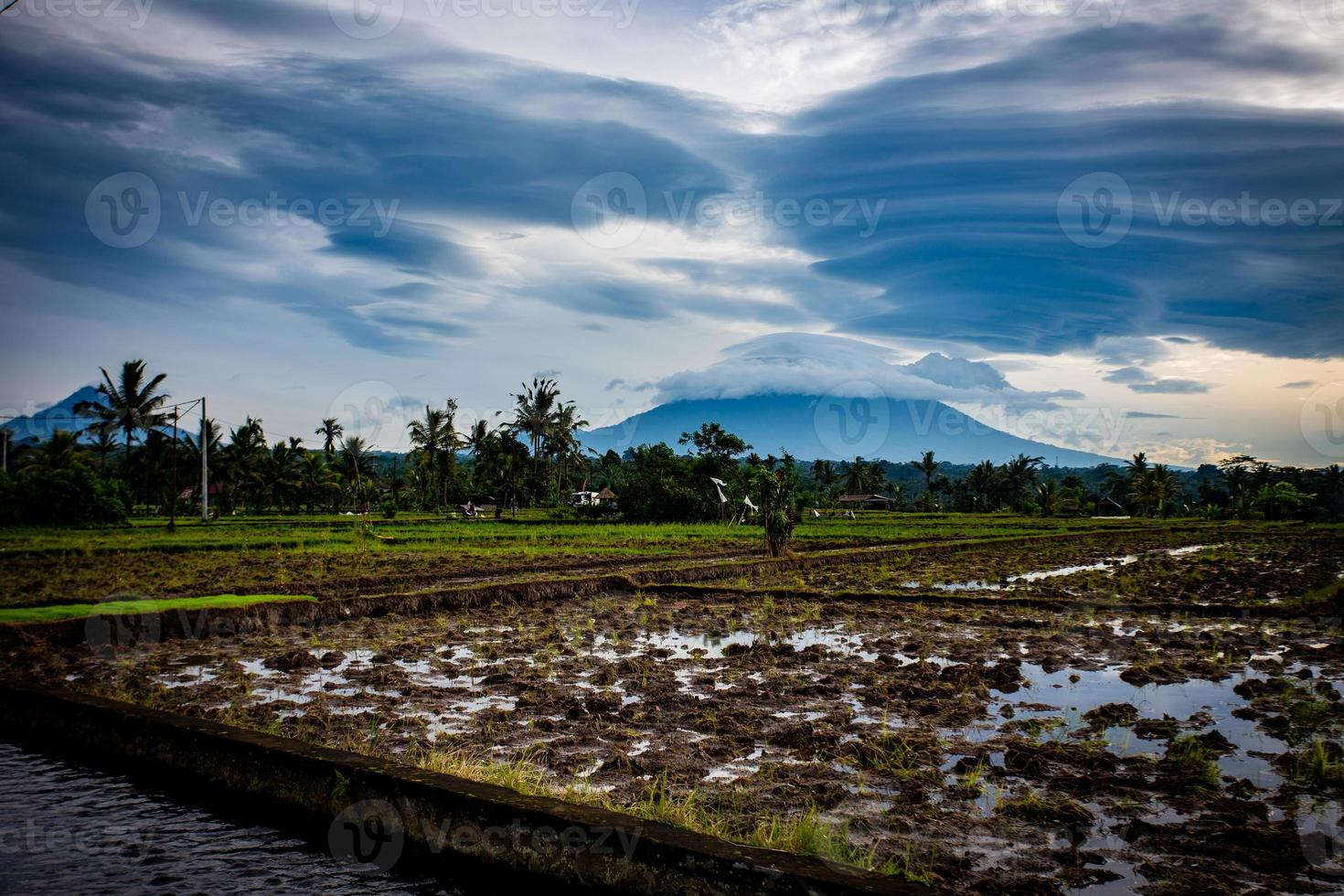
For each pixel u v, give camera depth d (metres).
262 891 5.35
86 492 42.84
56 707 8.09
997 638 13.75
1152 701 9.62
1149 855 5.52
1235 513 80.25
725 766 7.25
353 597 17.59
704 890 4.68
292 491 68.00
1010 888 4.97
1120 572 25.34
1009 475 104.56
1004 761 7.40
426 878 5.59
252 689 9.97
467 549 31.89
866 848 5.57
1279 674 11.03
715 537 39.78
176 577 21.44
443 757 6.70
